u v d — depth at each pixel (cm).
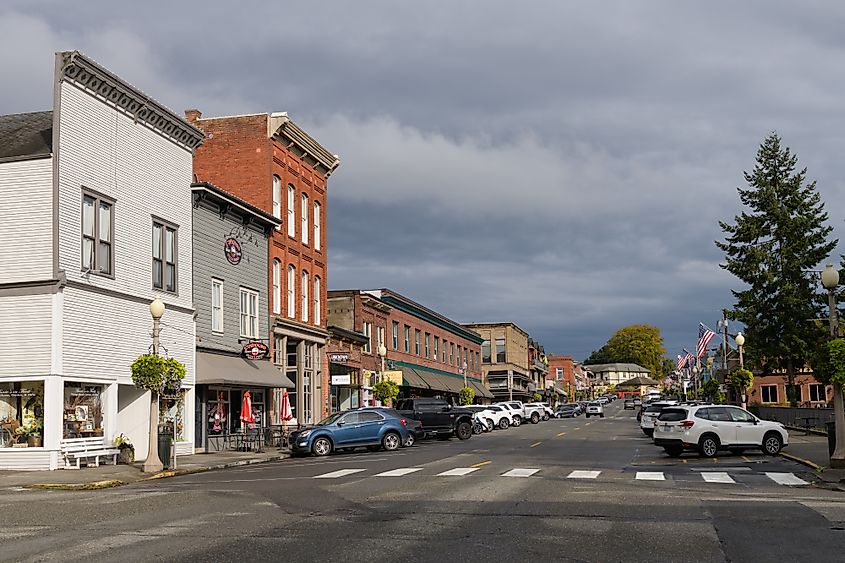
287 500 1667
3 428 2664
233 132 4366
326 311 4997
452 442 4219
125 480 2311
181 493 1864
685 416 2923
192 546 1127
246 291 4016
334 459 3098
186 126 3450
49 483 2192
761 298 6044
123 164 3047
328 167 5069
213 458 3144
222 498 1727
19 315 2659
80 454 2684
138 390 3139
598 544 1141
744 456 2914
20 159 2712
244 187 4322
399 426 3550
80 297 2756
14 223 2700
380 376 4991
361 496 1723
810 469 2350
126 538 1202
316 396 4778
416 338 7031
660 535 1214
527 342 12606
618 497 1677
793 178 6153
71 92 2770
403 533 1231
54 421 2617
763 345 6031
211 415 3638
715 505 1542
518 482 1994
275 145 4406
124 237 3034
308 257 4784
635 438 4462
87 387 2820
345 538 1189
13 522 1409
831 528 1275
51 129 2973
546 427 6372
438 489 1841
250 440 3622
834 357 2153
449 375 7969
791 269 5969
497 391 10819
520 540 1172
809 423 4397
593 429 5881
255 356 3834
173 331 3322
